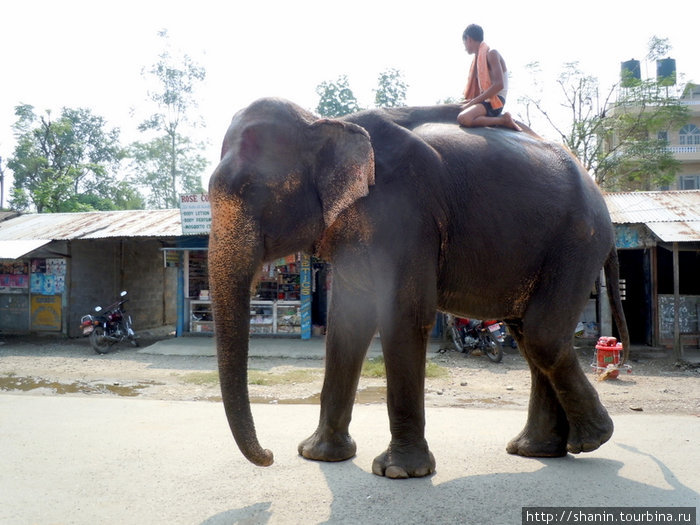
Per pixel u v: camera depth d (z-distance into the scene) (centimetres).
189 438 414
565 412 372
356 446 384
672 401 711
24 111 3020
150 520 275
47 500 299
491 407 692
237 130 301
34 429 441
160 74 2838
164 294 1670
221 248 285
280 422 465
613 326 1277
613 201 1238
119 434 425
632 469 350
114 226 1336
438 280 344
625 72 2508
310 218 312
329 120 309
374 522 272
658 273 1279
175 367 986
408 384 324
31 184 2942
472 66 409
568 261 352
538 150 370
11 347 1219
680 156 2961
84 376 910
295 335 1248
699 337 1058
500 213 339
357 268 329
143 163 3322
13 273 1401
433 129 358
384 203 316
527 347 360
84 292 1395
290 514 281
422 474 329
